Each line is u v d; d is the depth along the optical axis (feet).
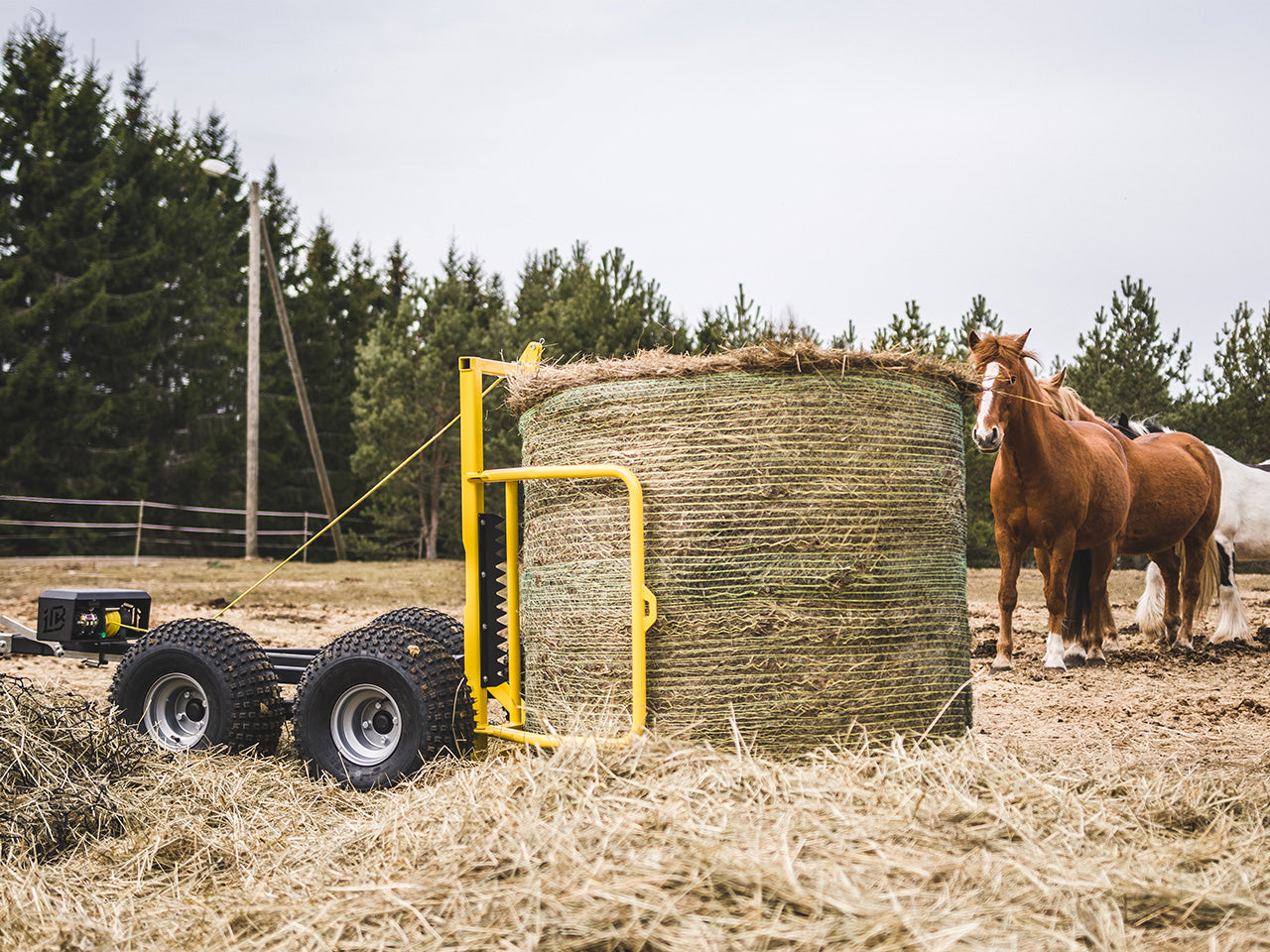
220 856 11.34
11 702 13.56
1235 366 71.72
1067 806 10.19
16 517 83.76
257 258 73.72
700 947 7.25
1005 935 7.32
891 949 7.09
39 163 90.48
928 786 10.51
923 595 12.67
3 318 85.20
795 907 7.74
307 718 14.15
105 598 18.52
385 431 80.84
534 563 13.66
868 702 12.20
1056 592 25.38
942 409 13.16
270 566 64.59
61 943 9.18
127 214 96.63
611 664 12.56
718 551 12.17
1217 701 20.71
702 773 10.56
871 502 12.38
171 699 15.89
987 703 20.74
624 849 8.77
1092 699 21.16
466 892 8.48
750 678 12.05
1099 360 72.08
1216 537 32.48
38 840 11.48
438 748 13.50
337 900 9.00
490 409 15.74
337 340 117.29
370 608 44.98
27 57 94.68
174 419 96.94
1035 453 24.29
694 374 12.39
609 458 12.71
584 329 74.23
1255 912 8.05
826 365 12.36
